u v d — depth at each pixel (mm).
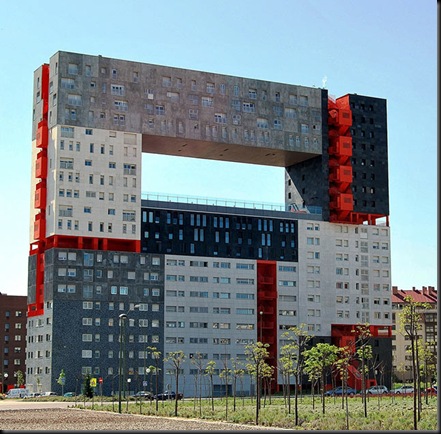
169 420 95875
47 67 197500
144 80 197625
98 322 186625
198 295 198875
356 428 80500
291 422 88688
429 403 127438
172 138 198375
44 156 192500
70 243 188625
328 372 194875
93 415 106938
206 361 196750
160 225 197875
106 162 191625
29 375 191375
